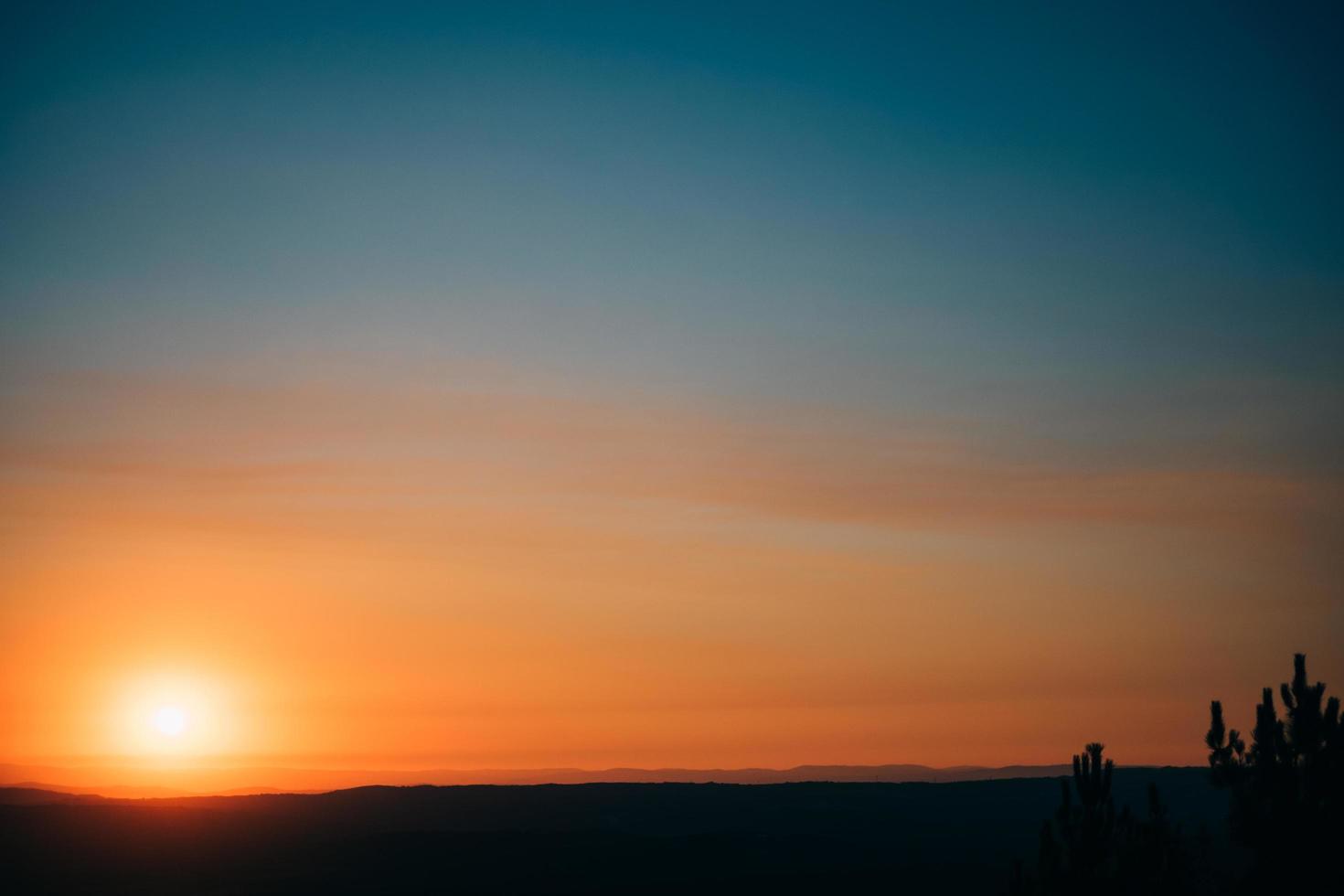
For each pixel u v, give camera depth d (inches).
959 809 6648.6
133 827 5575.8
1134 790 4869.6
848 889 4136.3
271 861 4953.3
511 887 4343.0
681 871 4655.5
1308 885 1006.4
